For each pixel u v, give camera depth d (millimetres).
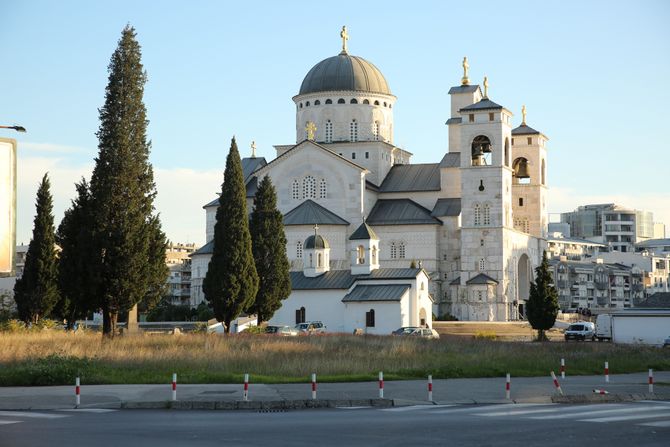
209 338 75438
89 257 80938
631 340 106500
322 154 143625
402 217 144875
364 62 157750
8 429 31188
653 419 34219
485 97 141750
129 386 45844
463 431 30938
